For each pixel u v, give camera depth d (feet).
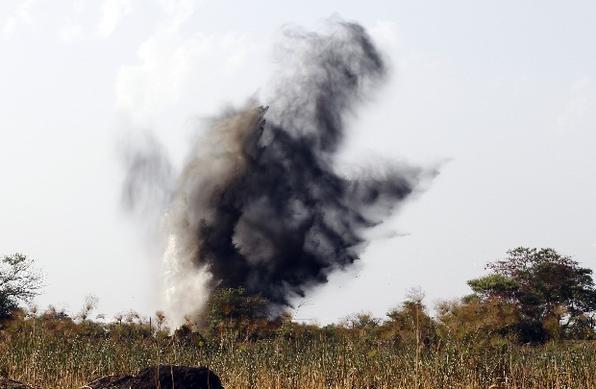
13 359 220.23
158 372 146.82
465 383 194.29
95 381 149.48
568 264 558.56
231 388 194.70
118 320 314.96
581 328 315.58
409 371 198.90
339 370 208.23
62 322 282.15
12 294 387.75
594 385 199.31
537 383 208.13
